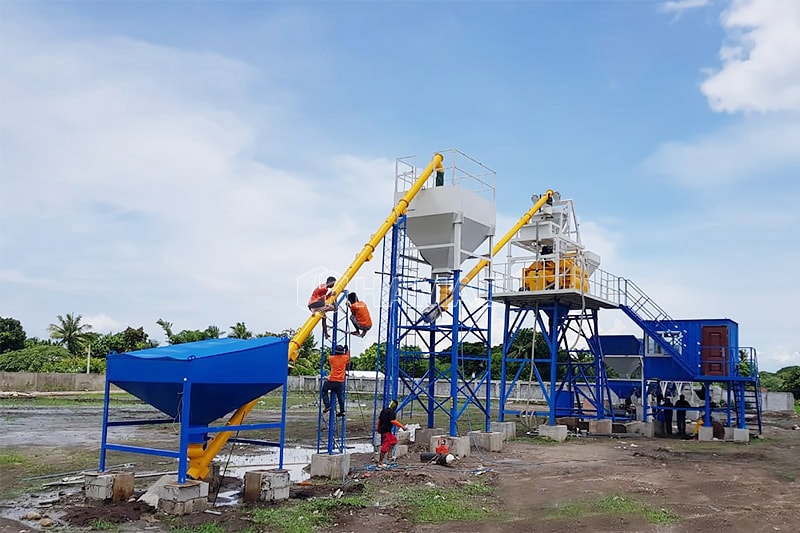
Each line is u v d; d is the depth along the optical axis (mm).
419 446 25297
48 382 59750
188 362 13883
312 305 19047
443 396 63938
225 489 16625
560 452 26562
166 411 15805
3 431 29547
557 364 35469
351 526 13117
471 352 61969
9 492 15992
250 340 16531
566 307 34562
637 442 31531
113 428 31828
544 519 14242
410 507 14828
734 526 14156
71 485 16859
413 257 25609
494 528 13391
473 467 21438
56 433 29141
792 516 15297
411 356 26688
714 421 35500
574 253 33719
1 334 81938
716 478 20625
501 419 33375
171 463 20922
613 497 16734
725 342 34438
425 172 25312
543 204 35062
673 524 14109
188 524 12727
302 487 16672
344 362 18906
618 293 36125
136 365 14742
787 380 75438
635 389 40688
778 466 24109
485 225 26047
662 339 34969
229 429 14680
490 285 26484
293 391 66188
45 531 12312
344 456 18312
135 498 14734
